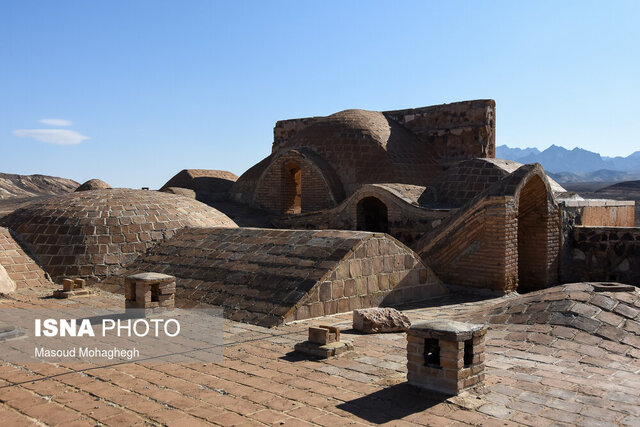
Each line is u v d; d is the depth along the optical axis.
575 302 9.24
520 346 8.23
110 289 13.46
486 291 14.48
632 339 8.23
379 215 22.55
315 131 27.03
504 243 14.23
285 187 26.75
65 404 5.92
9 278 13.27
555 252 16.92
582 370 7.14
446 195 20.14
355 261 11.48
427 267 13.58
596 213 19.48
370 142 25.45
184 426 5.31
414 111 28.19
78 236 14.66
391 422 5.45
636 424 5.40
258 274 11.62
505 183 14.97
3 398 6.11
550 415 5.63
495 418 5.55
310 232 12.81
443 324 6.41
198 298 11.46
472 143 26.19
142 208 15.95
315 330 8.06
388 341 8.79
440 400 6.03
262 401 6.01
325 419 5.51
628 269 16.67
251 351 8.09
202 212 17.44
